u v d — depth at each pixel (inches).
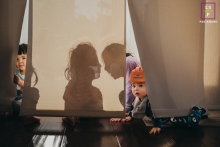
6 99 96.8
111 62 92.0
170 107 92.1
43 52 90.4
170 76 93.1
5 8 91.0
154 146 71.7
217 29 122.4
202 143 75.0
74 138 77.7
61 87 91.8
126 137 80.0
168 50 92.8
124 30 91.1
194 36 96.0
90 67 92.0
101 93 92.7
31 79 90.7
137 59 116.6
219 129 91.6
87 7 90.3
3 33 92.4
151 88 90.5
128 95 105.1
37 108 91.5
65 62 91.2
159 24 91.3
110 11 90.6
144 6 89.8
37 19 89.5
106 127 91.7
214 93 125.5
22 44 107.7
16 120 98.5
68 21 90.2
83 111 92.6
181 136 82.0
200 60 98.0
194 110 94.1
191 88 97.5
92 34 91.0
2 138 76.3
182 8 94.0
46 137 78.1
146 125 95.1
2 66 94.7
